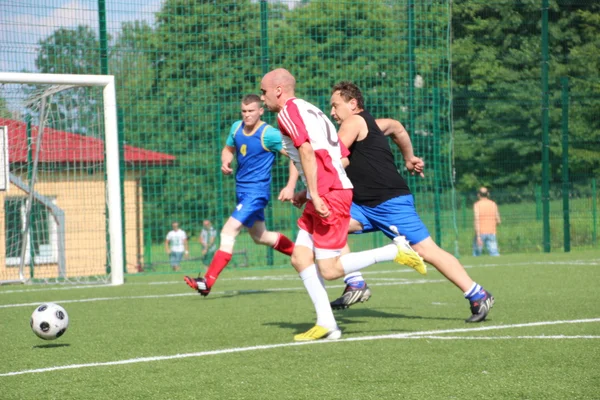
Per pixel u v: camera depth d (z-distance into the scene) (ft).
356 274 43.39
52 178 76.79
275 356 32.19
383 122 43.32
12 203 78.59
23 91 70.95
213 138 101.14
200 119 101.96
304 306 50.60
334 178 35.58
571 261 86.99
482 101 117.91
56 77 67.21
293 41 110.22
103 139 76.23
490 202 103.91
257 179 54.54
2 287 69.56
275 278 74.43
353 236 100.32
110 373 29.37
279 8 108.17
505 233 108.06
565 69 135.64
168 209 111.86
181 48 102.73
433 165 104.37
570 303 49.29
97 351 34.35
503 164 120.06
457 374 28.09
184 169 111.45
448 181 104.88
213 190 116.37
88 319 45.39
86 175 77.41
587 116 118.93
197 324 42.63
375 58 107.14
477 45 133.80
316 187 34.76
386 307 48.96
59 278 78.84
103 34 81.92
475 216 103.91
